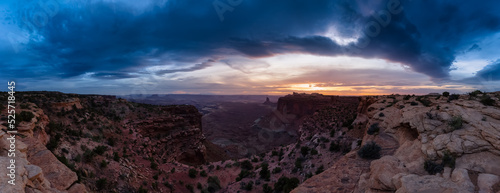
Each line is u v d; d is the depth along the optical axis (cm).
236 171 3306
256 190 2403
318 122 5931
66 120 2983
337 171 1287
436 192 760
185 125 5644
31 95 3144
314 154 2722
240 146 9769
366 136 1941
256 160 3794
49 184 802
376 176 1041
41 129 1998
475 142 1044
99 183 1911
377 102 3133
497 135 1025
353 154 1519
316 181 1190
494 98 1609
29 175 655
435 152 1116
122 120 4372
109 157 2542
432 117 1489
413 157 1211
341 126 3744
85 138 2756
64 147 2148
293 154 3116
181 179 2962
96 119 3612
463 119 1295
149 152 3769
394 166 1098
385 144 1659
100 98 4816
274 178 2548
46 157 1071
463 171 900
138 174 2558
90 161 2191
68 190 907
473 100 1695
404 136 1623
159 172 2930
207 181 2989
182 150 5009
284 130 13162
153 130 4725
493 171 865
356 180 1154
